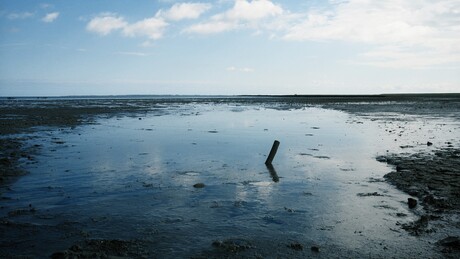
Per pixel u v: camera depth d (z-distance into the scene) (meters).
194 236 6.95
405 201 9.12
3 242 6.67
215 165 13.89
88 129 27.05
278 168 13.34
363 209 8.55
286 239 6.80
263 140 21.19
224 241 6.66
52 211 8.44
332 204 8.96
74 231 7.20
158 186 10.74
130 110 56.06
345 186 10.70
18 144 18.73
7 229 7.30
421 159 14.46
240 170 12.99
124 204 8.99
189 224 7.60
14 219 7.88
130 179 11.62
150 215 8.16
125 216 8.09
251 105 82.19
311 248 6.37
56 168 13.21
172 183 11.11
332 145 19.14
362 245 6.52
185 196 9.70
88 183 11.08
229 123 33.00
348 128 27.94
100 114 45.06
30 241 6.72
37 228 7.36
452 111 48.34
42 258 6.03
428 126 28.59
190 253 6.19
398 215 8.10
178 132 25.33
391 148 17.86
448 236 6.79
